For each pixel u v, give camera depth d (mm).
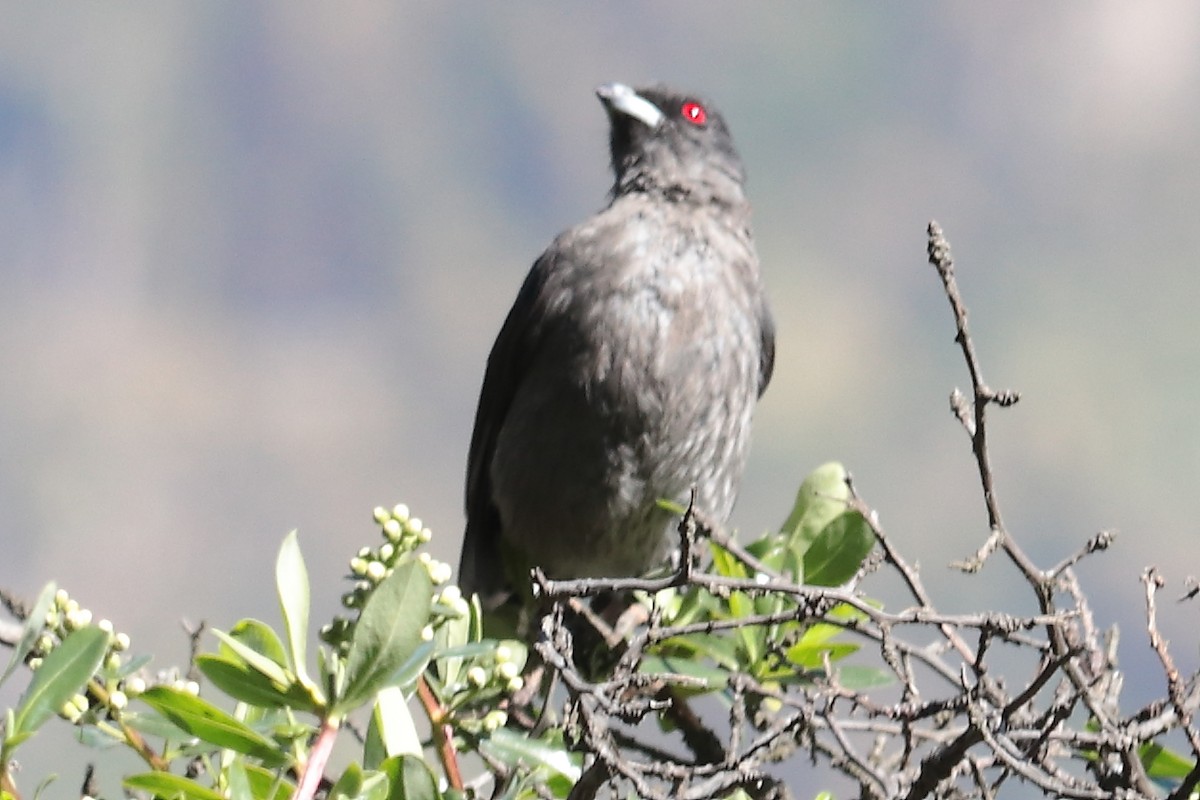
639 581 4168
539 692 5148
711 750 4855
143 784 3508
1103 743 4039
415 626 3496
